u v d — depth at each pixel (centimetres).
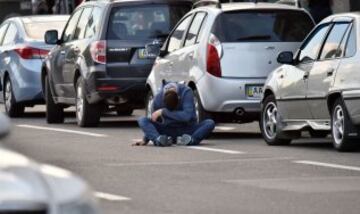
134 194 2323
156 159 3011
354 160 2966
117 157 3078
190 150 3262
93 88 4228
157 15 4262
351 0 5544
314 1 4697
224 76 3644
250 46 3653
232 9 3691
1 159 1071
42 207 1016
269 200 2227
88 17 4391
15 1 10375
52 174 1084
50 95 4669
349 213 2059
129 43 4216
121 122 4631
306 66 3319
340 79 3120
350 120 3098
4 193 1015
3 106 5794
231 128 4284
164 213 2059
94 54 4216
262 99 3547
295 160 2973
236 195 2297
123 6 4241
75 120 4859
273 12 3722
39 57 4972
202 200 2230
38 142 3612
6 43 5219
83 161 2980
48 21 5150
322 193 2323
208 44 3662
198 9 3838
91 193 1090
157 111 3409
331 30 3253
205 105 3666
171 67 3903
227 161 2952
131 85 4206
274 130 3475
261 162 2927
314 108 3262
